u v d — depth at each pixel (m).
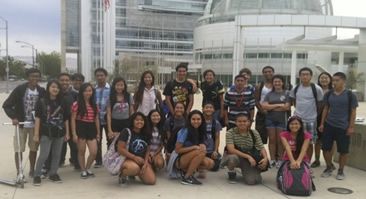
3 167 8.19
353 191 6.88
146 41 112.19
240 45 41.00
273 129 8.15
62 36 102.88
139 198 6.33
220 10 84.75
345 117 7.54
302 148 6.92
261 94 8.41
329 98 7.69
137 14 111.62
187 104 8.23
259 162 7.23
